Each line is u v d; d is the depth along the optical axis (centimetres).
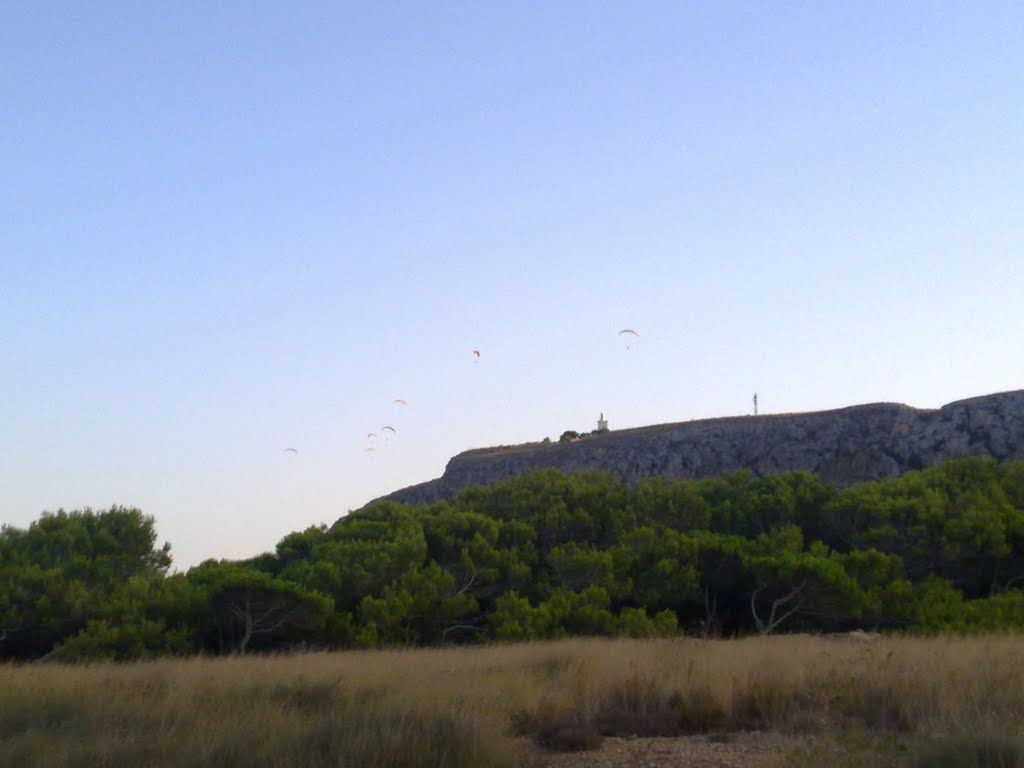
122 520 3697
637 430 10169
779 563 3331
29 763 943
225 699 1241
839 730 1051
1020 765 855
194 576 3434
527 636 2984
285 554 3881
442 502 4597
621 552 3650
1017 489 4181
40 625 3062
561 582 3606
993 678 1245
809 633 3225
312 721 1055
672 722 1198
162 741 991
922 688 1193
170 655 2678
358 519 4119
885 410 8038
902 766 889
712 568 3619
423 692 1287
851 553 3516
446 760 931
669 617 3275
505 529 3934
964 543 3694
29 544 3500
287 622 3042
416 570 3397
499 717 1137
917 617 3125
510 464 10600
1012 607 3164
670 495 4338
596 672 1473
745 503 4297
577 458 9856
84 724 1102
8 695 1270
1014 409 7306
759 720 1215
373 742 941
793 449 8181
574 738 1091
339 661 1944
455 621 3412
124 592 3183
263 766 910
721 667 1458
